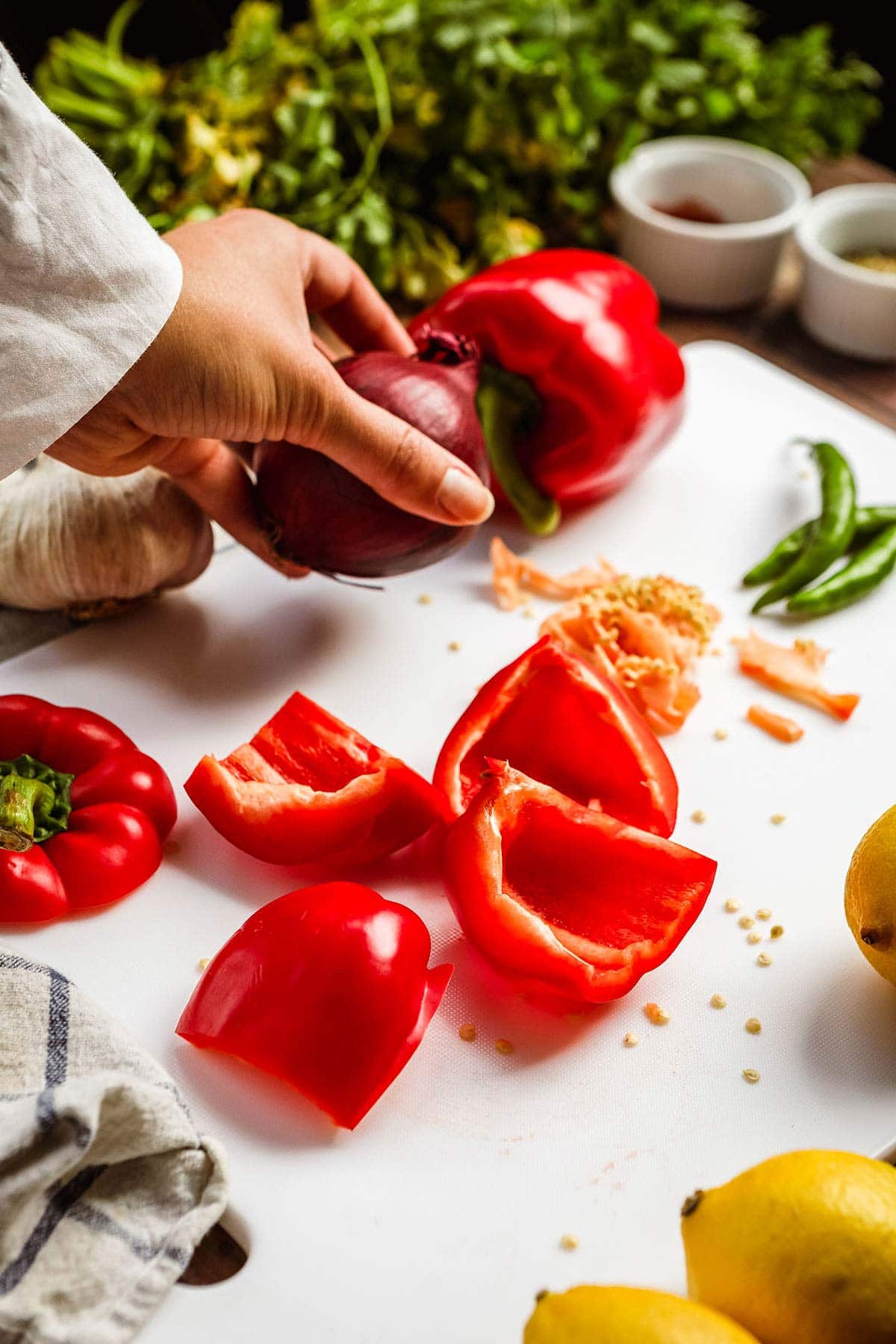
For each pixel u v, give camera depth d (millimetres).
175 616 552
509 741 506
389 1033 422
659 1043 443
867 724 522
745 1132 427
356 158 720
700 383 653
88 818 470
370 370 522
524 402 582
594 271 586
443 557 540
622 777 495
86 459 499
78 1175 401
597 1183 418
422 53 709
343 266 552
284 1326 395
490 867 444
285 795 468
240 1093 432
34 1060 414
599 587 560
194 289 470
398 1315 397
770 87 783
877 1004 451
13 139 411
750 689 534
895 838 426
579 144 731
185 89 688
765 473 614
